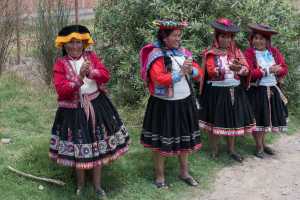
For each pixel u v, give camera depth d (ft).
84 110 15.48
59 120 15.88
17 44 29.76
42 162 17.56
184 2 22.54
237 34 22.03
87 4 45.57
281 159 20.85
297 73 25.48
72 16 30.32
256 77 20.06
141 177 18.07
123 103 23.82
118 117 16.52
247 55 20.25
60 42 15.46
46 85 26.73
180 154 17.54
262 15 23.25
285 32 23.75
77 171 16.30
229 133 19.45
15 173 16.96
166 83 16.33
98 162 15.62
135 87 23.04
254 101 20.51
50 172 17.02
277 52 20.76
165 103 16.89
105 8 24.99
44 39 26.66
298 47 25.11
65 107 15.58
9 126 21.25
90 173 17.29
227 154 20.79
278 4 24.95
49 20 26.68
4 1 27.43
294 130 24.25
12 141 19.75
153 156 18.83
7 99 24.08
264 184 18.52
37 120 22.13
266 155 21.21
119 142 16.30
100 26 24.89
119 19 23.94
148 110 17.38
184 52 17.03
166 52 16.57
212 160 20.18
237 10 22.54
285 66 20.79
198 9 22.33
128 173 18.08
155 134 17.08
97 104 15.79
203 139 21.70
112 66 24.20
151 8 22.79
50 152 16.19
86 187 16.72
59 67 15.60
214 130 19.57
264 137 21.90
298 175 19.33
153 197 17.02
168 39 16.48
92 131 15.49
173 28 16.30
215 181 18.58
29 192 16.12
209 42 21.98
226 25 18.98
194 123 17.34
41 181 16.74
